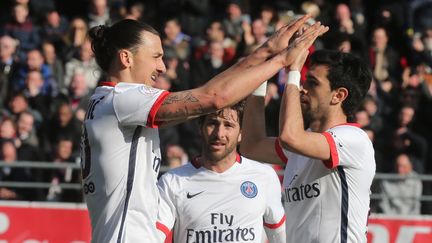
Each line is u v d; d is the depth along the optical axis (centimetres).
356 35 1916
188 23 1959
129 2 2059
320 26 678
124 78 677
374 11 2114
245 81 635
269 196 903
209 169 884
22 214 1445
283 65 654
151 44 678
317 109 779
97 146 666
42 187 1491
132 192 659
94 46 689
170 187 878
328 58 777
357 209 760
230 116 868
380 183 1553
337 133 751
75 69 1753
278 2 2012
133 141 662
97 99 677
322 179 760
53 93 1725
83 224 1451
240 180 885
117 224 657
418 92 1866
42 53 1761
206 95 632
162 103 643
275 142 825
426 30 2031
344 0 2073
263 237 1455
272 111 1670
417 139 1733
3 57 1761
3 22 1925
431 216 1488
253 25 1836
